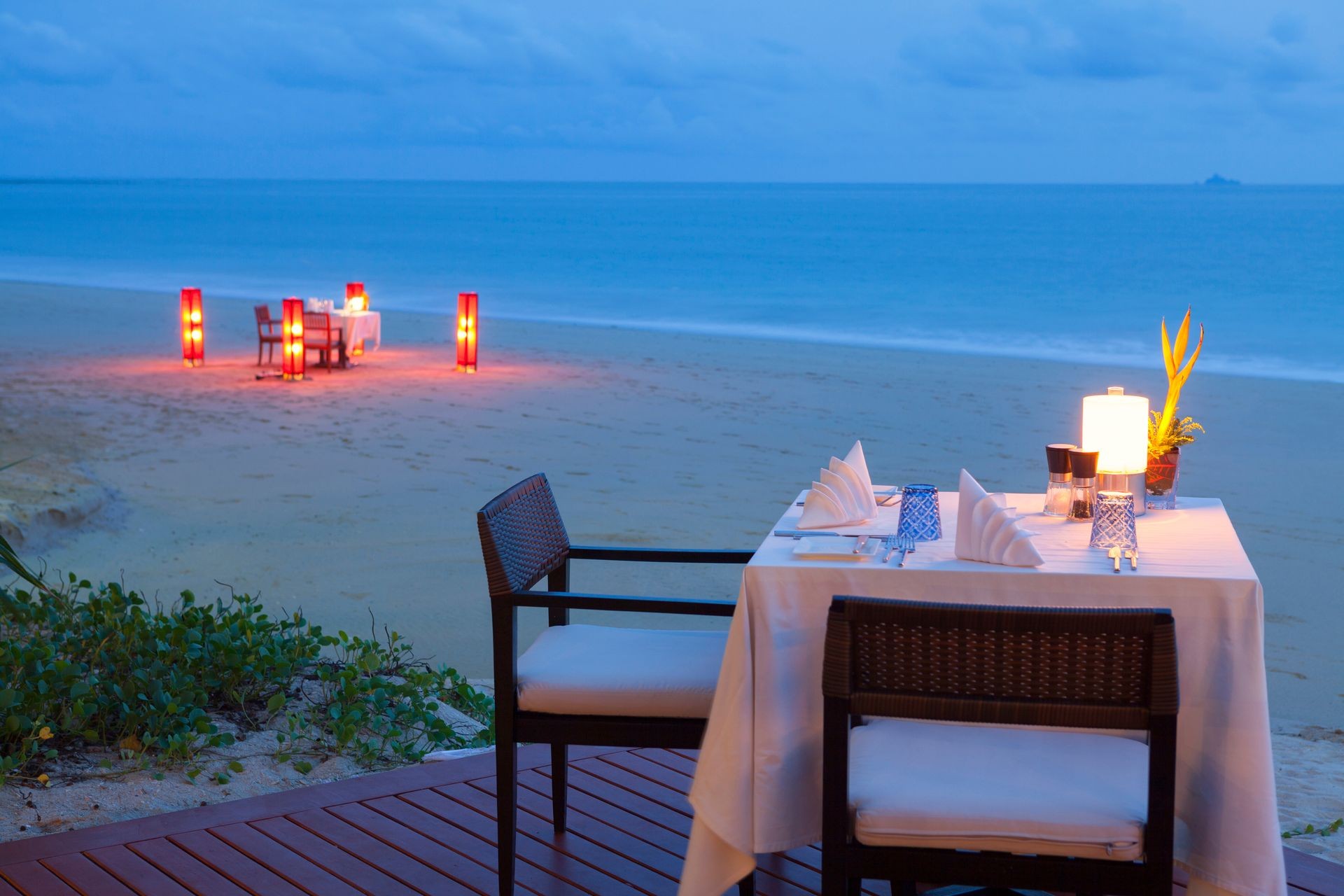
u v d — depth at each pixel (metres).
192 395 13.21
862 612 2.09
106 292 27.14
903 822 2.12
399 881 2.93
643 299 27.67
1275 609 6.50
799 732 2.53
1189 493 9.27
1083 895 2.14
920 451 10.72
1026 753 2.34
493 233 58.25
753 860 2.50
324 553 7.39
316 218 76.50
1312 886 2.90
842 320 23.34
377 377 14.73
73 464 9.52
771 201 117.94
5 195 149.88
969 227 60.09
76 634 4.48
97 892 2.84
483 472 9.70
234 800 3.41
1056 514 3.10
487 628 6.04
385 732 4.18
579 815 3.31
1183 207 87.00
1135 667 2.03
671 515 8.44
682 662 2.85
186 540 7.66
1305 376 15.96
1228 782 2.32
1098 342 19.91
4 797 3.41
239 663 4.24
